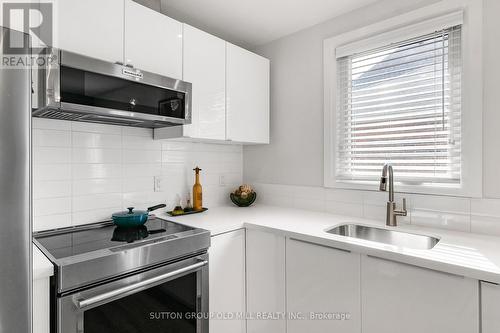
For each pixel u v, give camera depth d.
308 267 1.53
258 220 1.85
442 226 1.62
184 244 1.43
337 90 2.06
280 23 2.15
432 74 1.68
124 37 1.48
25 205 0.76
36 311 0.99
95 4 1.38
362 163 1.98
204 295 1.56
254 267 1.78
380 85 1.88
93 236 1.45
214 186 2.41
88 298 1.08
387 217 1.71
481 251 1.22
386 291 1.27
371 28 1.88
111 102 1.35
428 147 1.69
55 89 1.16
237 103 2.08
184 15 2.03
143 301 1.29
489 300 1.02
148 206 1.95
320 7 1.93
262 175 2.54
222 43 1.97
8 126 0.73
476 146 1.50
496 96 1.45
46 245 1.29
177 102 1.63
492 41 1.46
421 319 1.17
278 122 2.42
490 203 1.47
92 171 1.69
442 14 1.61
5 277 0.73
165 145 2.06
